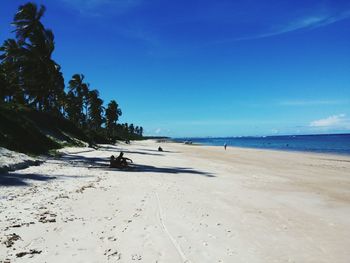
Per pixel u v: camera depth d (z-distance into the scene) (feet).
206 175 77.87
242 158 150.51
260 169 98.99
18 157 68.74
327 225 36.52
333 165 117.70
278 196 53.36
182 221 34.58
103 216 34.58
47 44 149.59
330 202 49.93
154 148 261.44
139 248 26.11
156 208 39.65
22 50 144.97
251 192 56.08
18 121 110.83
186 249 26.53
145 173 75.46
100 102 357.41
